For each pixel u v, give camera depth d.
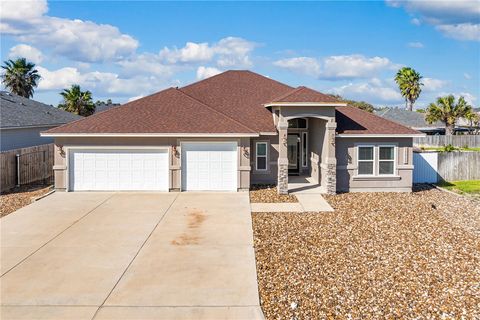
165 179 20.36
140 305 8.65
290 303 8.65
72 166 20.14
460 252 11.65
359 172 20.75
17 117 27.08
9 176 20.80
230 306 8.59
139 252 11.83
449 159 25.25
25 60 52.50
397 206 17.50
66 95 48.22
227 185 20.56
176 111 21.33
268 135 22.06
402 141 20.70
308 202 18.23
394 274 10.05
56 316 8.17
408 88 65.88
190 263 10.98
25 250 11.95
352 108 23.12
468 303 8.55
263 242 12.66
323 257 11.28
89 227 14.29
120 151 20.14
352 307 8.41
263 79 27.23
